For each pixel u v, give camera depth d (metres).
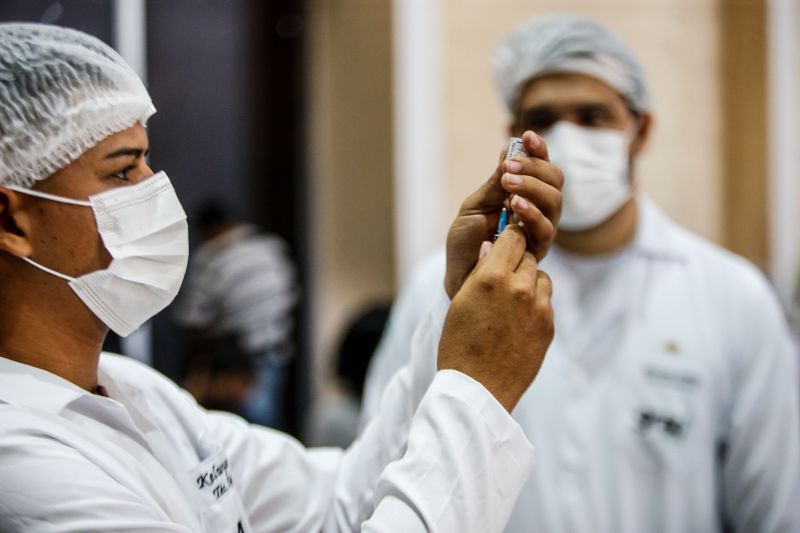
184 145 3.79
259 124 3.90
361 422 1.85
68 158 0.99
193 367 3.50
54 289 1.01
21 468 0.89
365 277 3.74
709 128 3.39
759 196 3.43
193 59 3.75
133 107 1.02
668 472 1.63
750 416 1.68
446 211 3.41
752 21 3.38
